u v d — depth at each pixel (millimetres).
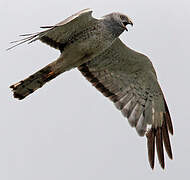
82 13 11352
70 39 12570
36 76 12602
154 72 13664
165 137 13867
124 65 13672
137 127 13734
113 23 12797
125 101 13828
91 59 13617
